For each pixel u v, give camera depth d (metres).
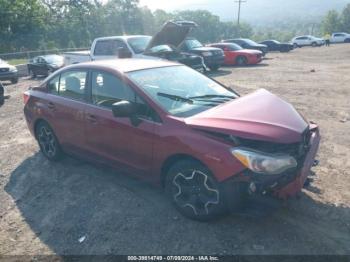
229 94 4.78
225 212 3.75
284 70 18.62
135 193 4.64
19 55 30.00
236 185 3.49
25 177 5.40
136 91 4.24
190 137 3.69
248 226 3.82
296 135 3.50
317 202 4.25
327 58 26.98
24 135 7.57
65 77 5.31
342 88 12.12
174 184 3.98
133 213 4.19
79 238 3.84
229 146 3.47
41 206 4.54
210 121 3.69
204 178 3.70
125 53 10.35
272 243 3.55
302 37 49.78
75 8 60.78
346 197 4.36
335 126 7.39
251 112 3.78
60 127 5.31
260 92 4.55
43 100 5.57
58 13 59.84
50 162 5.86
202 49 17.02
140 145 4.16
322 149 6.03
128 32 79.88
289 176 3.57
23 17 42.53
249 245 3.53
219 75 16.92
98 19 66.75
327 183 4.75
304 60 25.62
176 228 3.86
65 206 4.48
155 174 4.17
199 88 4.69
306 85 13.02
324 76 15.68
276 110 3.88
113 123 4.41
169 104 4.13
